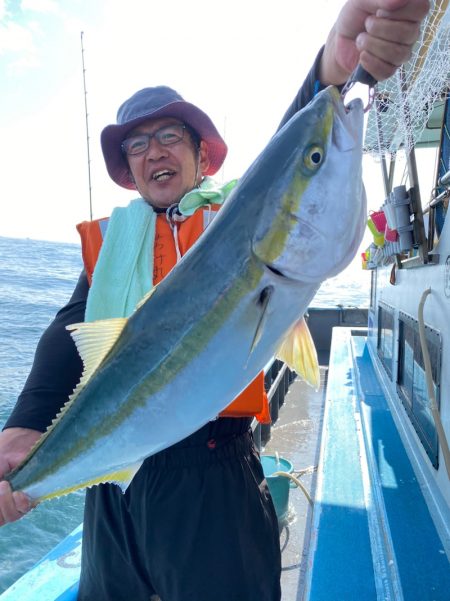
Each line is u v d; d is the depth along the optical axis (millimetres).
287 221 674
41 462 821
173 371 750
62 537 2166
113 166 1082
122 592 935
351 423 1837
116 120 1067
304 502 1789
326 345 4770
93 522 944
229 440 881
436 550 1011
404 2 545
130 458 792
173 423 760
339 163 651
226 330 717
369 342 3088
